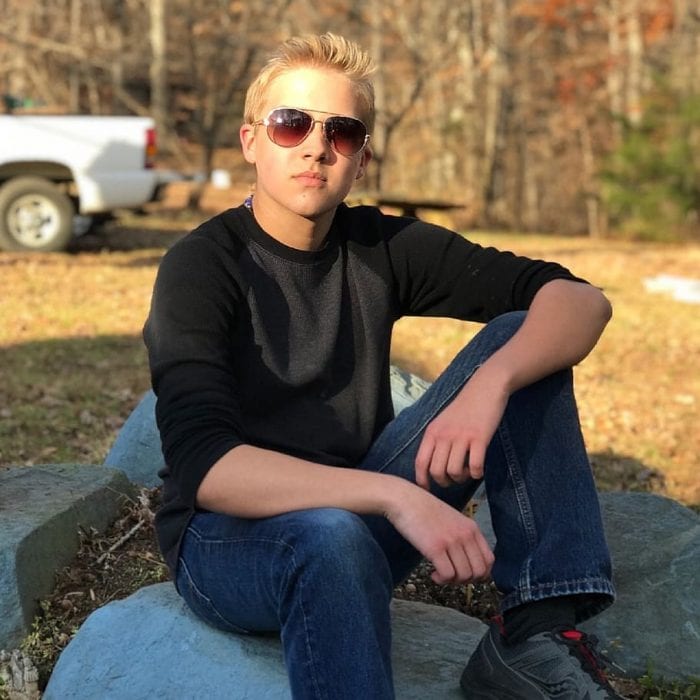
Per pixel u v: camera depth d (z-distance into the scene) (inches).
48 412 231.1
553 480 90.6
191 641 96.7
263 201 96.0
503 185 1136.8
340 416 96.1
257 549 84.1
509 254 102.8
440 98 1064.8
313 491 83.3
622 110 1127.0
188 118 1012.5
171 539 92.5
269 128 93.5
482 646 91.7
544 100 1179.3
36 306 343.0
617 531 125.1
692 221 855.7
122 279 398.6
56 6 954.7
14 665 108.3
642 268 542.0
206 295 91.6
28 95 967.6
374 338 98.7
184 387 87.9
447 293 103.3
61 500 128.9
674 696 109.6
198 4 866.8
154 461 153.8
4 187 437.7
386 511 83.2
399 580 98.3
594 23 1139.3
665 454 224.8
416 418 95.6
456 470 87.6
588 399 265.6
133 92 1077.8
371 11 952.9
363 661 79.0
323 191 93.3
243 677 92.3
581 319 93.2
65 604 118.1
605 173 882.8
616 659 114.1
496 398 88.7
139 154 454.9
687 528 125.0
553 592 88.2
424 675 98.0
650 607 116.8
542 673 86.7
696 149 859.4
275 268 95.5
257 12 886.4
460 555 81.8
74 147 444.8
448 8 1011.9
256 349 94.0
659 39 1074.1
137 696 95.8
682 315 396.8
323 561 79.5
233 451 84.6
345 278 98.3
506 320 95.3
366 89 96.3
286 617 82.7
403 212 513.7
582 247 655.1
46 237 444.8
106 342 301.6
